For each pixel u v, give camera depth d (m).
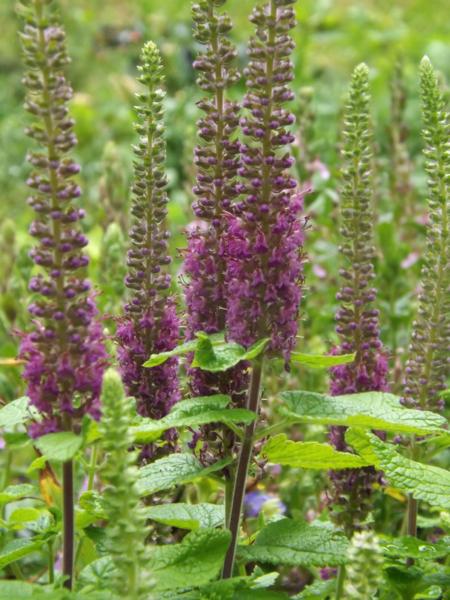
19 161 11.55
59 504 4.81
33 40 3.17
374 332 4.27
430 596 3.90
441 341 4.35
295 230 3.50
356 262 4.28
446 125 4.24
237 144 3.79
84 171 11.72
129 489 2.96
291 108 10.08
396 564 3.89
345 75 14.07
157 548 3.33
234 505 3.58
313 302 7.70
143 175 3.94
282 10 3.48
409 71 13.11
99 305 6.36
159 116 3.90
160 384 4.04
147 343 4.00
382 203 8.53
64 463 3.28
